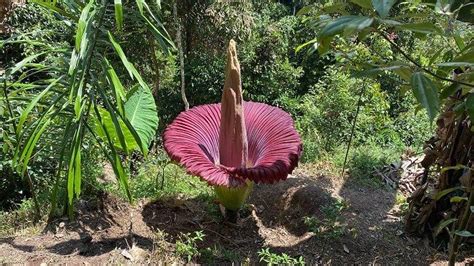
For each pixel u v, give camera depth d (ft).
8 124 9.05
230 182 7.49
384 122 14.58
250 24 18.28
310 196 9.82
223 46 18.48
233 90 8.08
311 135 13.47
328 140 13.42
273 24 19.88
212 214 9.37
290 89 19.72
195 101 18.45
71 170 7.56
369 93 13.32
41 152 9.52
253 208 9.74
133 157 12.42
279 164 8.02
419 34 3.74
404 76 3.86
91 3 6.90
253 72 18.66
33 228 8.82
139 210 9.41
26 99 8.45
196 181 10.90
